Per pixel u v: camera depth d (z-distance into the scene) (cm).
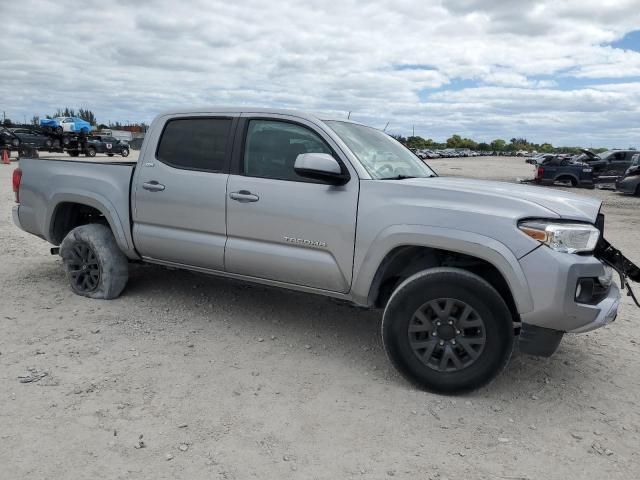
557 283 316
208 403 330
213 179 434
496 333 334
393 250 369
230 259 433
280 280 418
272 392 347
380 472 270
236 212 422
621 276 366
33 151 3016
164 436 292
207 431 299
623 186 2058
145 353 399
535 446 298
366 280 373
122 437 290
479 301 334
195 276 603
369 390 356
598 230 340
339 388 357
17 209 560
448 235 339
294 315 496
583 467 280
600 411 340
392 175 411
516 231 326
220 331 450
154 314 483
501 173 3816
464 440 301
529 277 321
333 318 493
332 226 381
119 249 515
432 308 347
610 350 444
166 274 607
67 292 538
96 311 485
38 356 387
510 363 410
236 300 530
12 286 555
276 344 428
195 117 459
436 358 352
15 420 301
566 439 306
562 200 349
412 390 358
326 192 386
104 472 260
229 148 436
